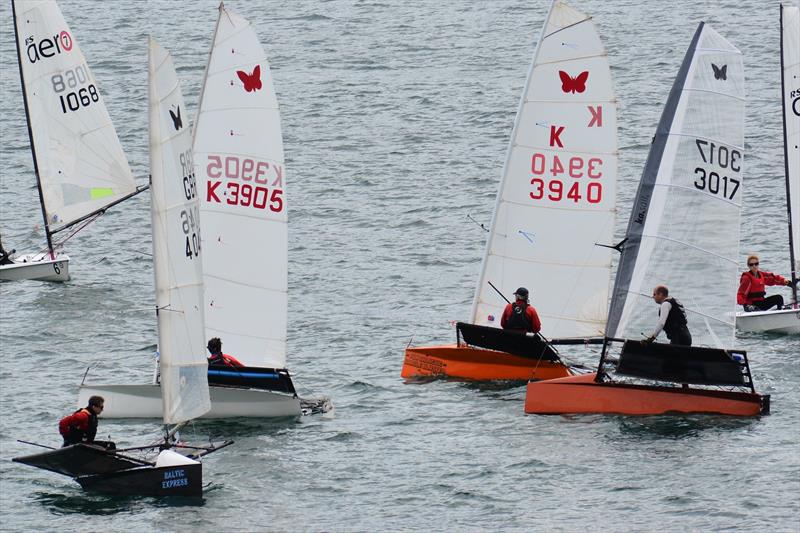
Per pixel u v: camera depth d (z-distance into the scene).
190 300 127.25
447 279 193.12
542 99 153.50
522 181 154.88
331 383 152.25
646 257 138.62
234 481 125.06
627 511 116.75
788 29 168.75
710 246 137.62
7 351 163.50
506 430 136.12
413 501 120.56
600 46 152.38
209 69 144.12
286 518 117.38
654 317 138.75
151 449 129.38
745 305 170.25
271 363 147.50
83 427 121.62
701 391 138.25
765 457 126.44
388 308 180.75
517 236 155.75
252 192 145.50
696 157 137.38
